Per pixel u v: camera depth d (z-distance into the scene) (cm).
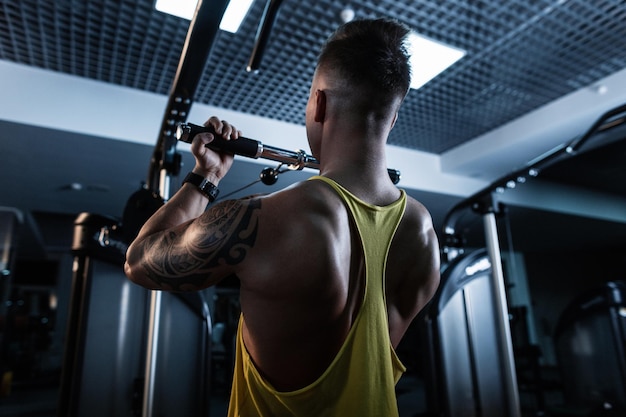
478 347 309
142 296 248
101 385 225
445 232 321
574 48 275
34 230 644
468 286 317
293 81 299
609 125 237
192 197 74
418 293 73
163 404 241
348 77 68
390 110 70
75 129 288
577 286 1020
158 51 259
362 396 56
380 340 60
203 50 148
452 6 232
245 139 82
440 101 337
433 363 296
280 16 234
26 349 838
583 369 405
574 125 339
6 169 376
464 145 423
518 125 370
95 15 229
